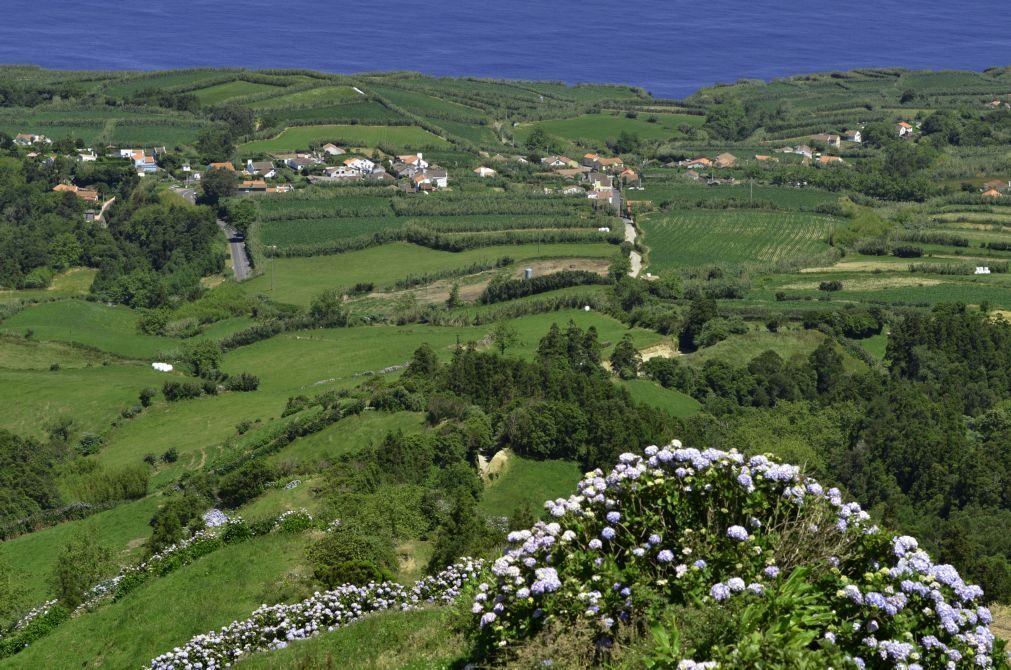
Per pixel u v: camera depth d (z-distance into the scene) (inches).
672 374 5467.5
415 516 2645.2
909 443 4325.8
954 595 765.3
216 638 1520.7
